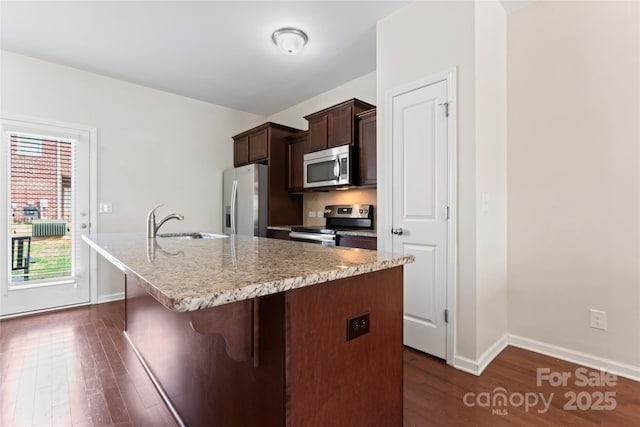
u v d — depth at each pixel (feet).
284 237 11.70
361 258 3.78
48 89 10.25
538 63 7.34
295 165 13.05
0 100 9.50
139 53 9.78
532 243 7.44
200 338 4.35
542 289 7.30
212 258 3.84
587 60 6.67
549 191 7.20
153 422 4.91
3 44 9.23
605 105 6.45
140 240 6.57
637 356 6.10
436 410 5.10
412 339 7.47
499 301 7.43
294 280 2.68
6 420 4.91
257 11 7.78
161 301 2.24
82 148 10.87
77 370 6.43
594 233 6.61
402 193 7.65
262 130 13.25
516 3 7.47
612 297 6.39
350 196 11.94
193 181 13.51
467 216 6.50
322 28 8.49
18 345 7.61
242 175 13.04
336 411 3.26
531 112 7.45
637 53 6.08
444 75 6.85
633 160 6.15
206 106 13.94
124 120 11.75
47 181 10.27
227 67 10.70
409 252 7.49
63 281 10.52
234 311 3.26
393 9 7.72
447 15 6.85
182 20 8.12
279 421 2.86
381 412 3.79
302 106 14.01
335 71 11.04
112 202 11.46
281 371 2.83
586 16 6.69
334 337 3.23
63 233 10.54
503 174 7.65
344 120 10.32
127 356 7.04
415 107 7.39
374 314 3.71
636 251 6.13
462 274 6.56
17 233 9.79
